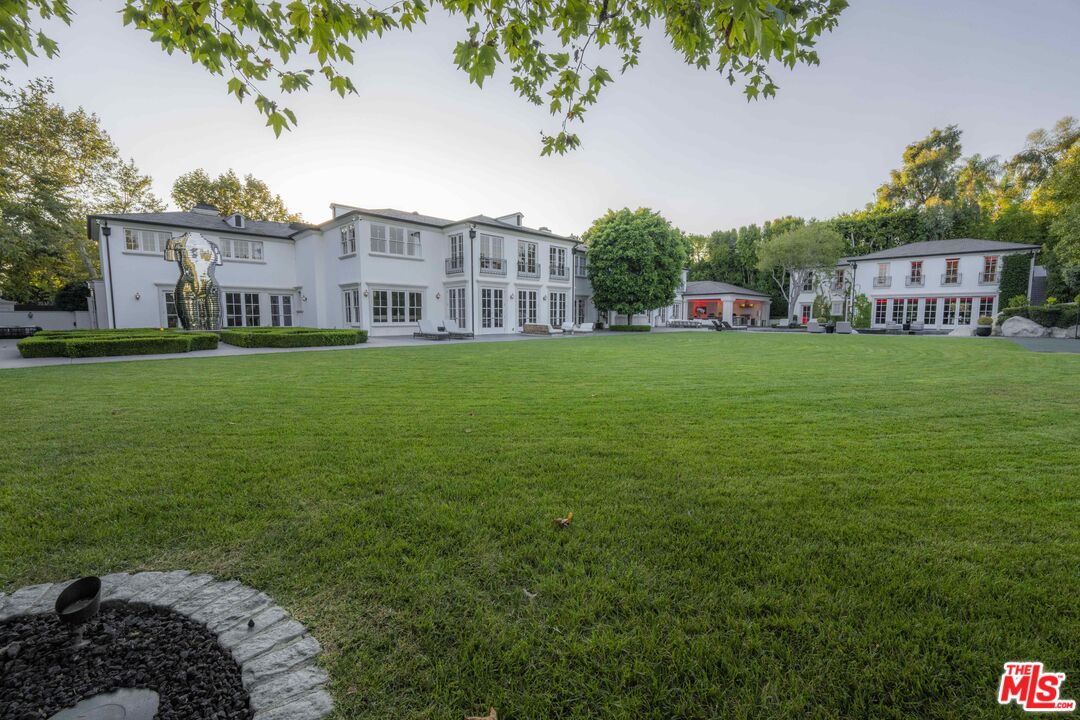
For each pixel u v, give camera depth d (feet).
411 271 70.54
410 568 6.99
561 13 10.64
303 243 74.64
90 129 70.08
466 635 5.59
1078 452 12.50
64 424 15.39
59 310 79.46
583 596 6.27
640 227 88.58
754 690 4.75
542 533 8.07
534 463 11.68
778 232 145.18
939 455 12.27
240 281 70.79
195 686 4.86
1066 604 6.06
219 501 9.39
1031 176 98.37
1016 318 71.10
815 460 11.86
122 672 5.05
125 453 12.38
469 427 15.20
